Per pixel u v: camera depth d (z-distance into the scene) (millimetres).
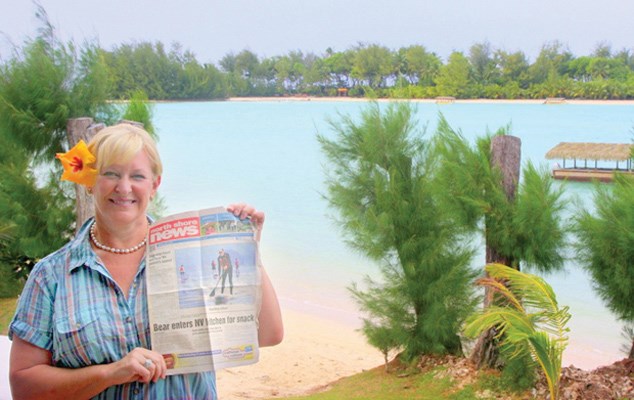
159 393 2289
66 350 2236
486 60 133250
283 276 20750
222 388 10602
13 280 13180
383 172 9523
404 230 9227
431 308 8992
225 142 69000
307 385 10875
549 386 7035
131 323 2291
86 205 9727
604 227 7742
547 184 8180
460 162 8547
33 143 11109
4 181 11445
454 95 132250
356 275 20656
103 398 2273
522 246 8242
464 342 9336
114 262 2352
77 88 11148
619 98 123938
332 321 15828
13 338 2291
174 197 38938
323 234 27125
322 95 170000
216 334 2305
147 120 11695
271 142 67812
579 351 13109
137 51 148375
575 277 17688
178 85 154125
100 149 2271
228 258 2350
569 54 134875
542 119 82938
